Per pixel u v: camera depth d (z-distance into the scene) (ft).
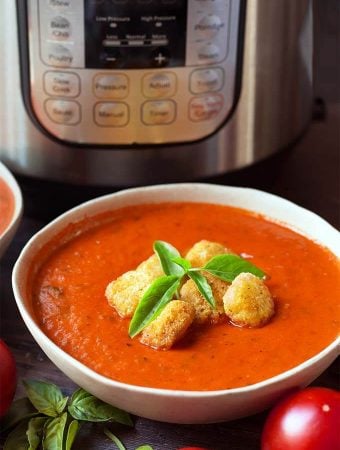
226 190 2.31
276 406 1.80
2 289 2.32
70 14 2.20
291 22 2.38
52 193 2.48
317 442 1.72
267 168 2.57
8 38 2.27
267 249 2.19
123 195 2.29
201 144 2.39
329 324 1.93
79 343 1.90
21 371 2.07
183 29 2.23
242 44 2.31
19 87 2.32
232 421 1.94
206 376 1.81
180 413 1.79
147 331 1.88
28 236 2.49
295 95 2.52
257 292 1.93
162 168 2.41
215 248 2.07
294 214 2.24
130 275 2.00
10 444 1.86
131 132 2.34
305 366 1.77
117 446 1.88
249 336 1.90
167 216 2.31
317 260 2.15
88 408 1.90
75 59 2.25
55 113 2.32
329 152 2.88
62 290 2.05
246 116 2.41
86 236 2.22
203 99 2.33
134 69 2.26
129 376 1.82
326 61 3.35
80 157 2.38
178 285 1.93
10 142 2.42
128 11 2.19
